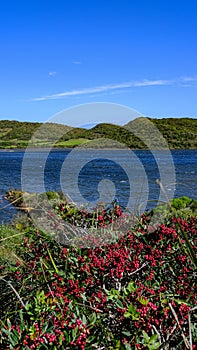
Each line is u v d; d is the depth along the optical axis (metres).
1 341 1.92
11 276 3.13
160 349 1.96
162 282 2.86
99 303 2.35
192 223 3.68
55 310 2.29
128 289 2.36
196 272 2.74
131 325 2.14
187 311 2.16
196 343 2.02
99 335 2.10
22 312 2.15
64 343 1.85
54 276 2.78
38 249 3.30
